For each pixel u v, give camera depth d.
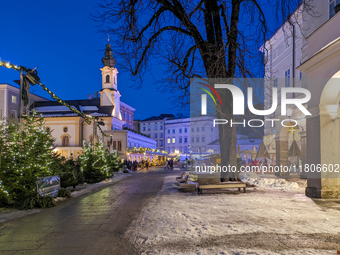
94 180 17.59
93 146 18.98
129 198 10.62
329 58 8.93
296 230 5.61
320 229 5.67
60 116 46.66
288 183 13.10
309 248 4.55
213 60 12.23
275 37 23.23
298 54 19.48
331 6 12.20
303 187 12.96
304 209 7.71
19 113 10.06
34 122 10.34
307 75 10.43
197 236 5.29
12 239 5.41
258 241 4.93
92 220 6.92
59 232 5.87
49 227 6.32
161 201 9.42
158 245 4.83
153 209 7.96
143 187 14.53
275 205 8.35
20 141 9.80
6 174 9.41
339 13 8.81
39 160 9.70
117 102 52.41
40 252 4.64
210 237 5.21
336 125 9.68
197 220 6.51
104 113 48.69
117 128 50.75
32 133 9.95
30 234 5.75
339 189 9.64
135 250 4.64
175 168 45.34
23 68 10.10
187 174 13.80
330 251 4.40
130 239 5.25
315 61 9.62
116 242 5.10
